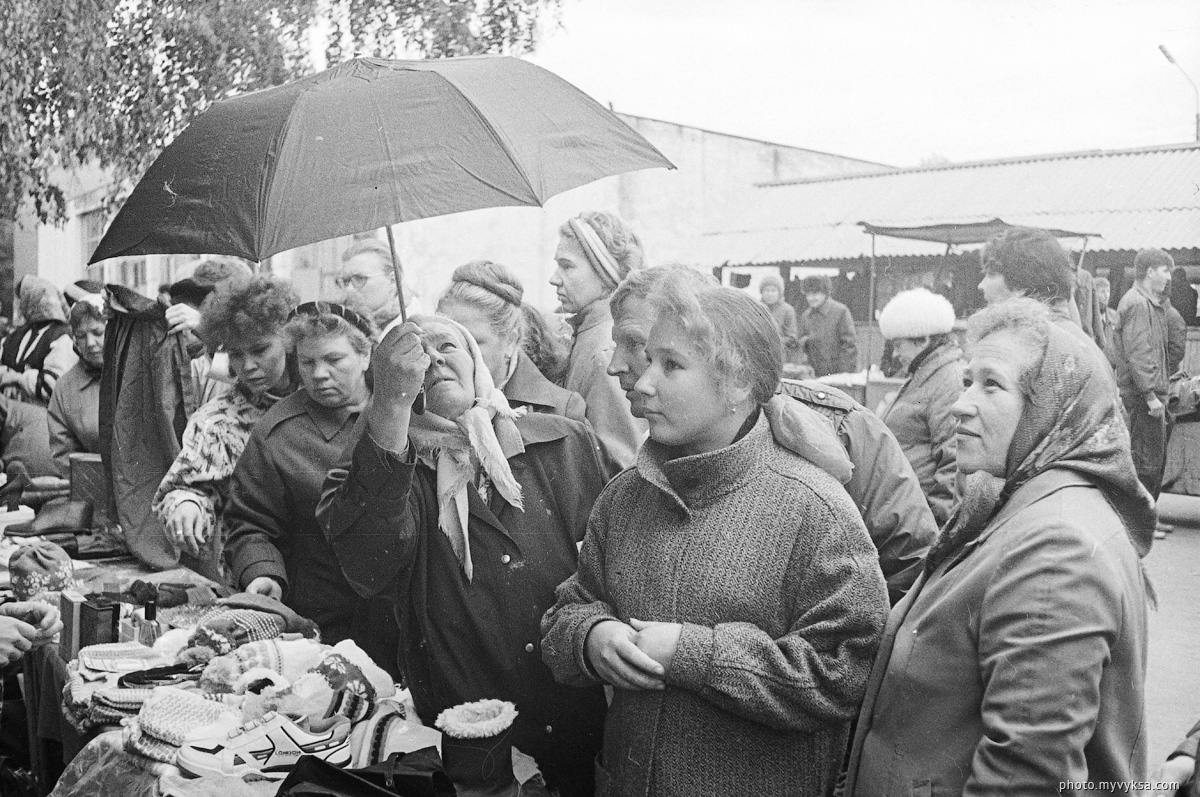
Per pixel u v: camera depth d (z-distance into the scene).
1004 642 1.77
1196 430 2.06
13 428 5.80
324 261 3.96
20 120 5.32
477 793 2.16
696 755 2.14
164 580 3.75
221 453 3.94
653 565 2.21
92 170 5.33
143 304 4.52
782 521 2.10
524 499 2.76
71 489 4.97
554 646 2.34
